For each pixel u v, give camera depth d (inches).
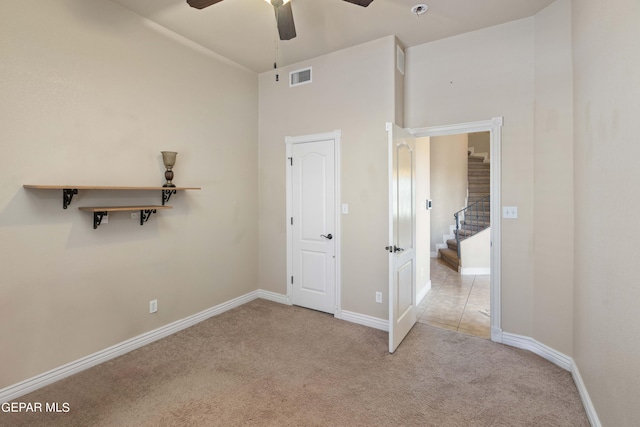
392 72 123.3
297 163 150.6
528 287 110.4
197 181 132.3
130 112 108.5
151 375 95.1
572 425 74.3
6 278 82.7
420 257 168.7
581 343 85.4
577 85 89.6
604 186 68.3
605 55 67.8
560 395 85.3
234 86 148.1
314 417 77.1
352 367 99.7
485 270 225.6
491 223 116.1
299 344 115.3
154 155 116.0
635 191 53.9
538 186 106.4
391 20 112.1
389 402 82.7
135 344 111.4
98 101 100.0
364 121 130.6
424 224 175.9
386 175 126.3
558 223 100.5
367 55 129.0
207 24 116.0
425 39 125.5
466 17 109.7
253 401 83.2
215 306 141.9
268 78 158.4
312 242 147.9
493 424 74.6
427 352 109.5
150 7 105.7
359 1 74.9
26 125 85.1
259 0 101.4
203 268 136.0
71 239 94.6
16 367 84.7
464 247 226.5
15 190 83.6
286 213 154.9
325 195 142.9
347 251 136.8
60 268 92.5
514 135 111.6
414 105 131.0
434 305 160.2
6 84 81.6
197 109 131.3
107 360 103.4
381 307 128.9
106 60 101.7
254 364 101.4
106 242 103.1
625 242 57.5
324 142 142.1
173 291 124.2
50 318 90.7
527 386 89.4
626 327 56.9
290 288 155.3
